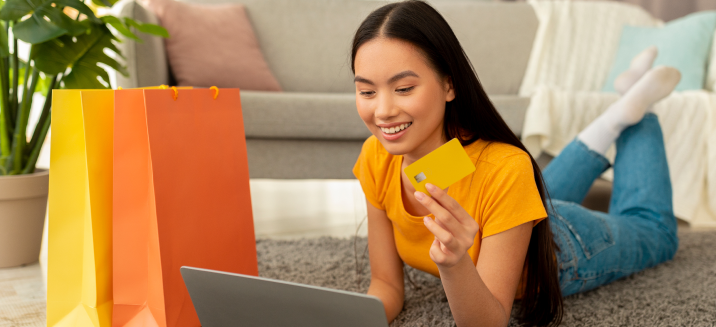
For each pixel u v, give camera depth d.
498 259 0.83
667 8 3.16
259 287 0.67
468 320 0.79
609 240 1.16
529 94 2.21
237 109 1.03
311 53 2.61
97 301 0.85
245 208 1.05
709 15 2.58
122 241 0.84
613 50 2.78
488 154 0.87
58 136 0.85
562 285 1.10
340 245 1.55
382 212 1.07
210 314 0.76
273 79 2.44
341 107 1.98
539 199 0.84
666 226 1.33
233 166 1.01
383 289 1.03
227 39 2.37
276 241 1.58
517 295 1.09
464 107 0.86
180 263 0.86
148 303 0.85
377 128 0.80
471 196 0.88
